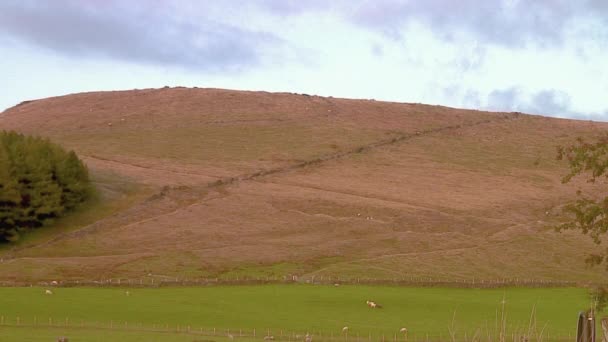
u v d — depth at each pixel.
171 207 101.81
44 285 66.62
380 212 102.25
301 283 72.44
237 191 109.12
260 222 97.31
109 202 102.81
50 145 103.44
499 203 111.50
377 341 44.34
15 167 92.12
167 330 45.31
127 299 59.19
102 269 76.31
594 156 23.58
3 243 88.50
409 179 122.06
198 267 78.31
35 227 93.00
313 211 101.69
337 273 76.69
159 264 78.88
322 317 54.38
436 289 71.38
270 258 82.38
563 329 50.03
